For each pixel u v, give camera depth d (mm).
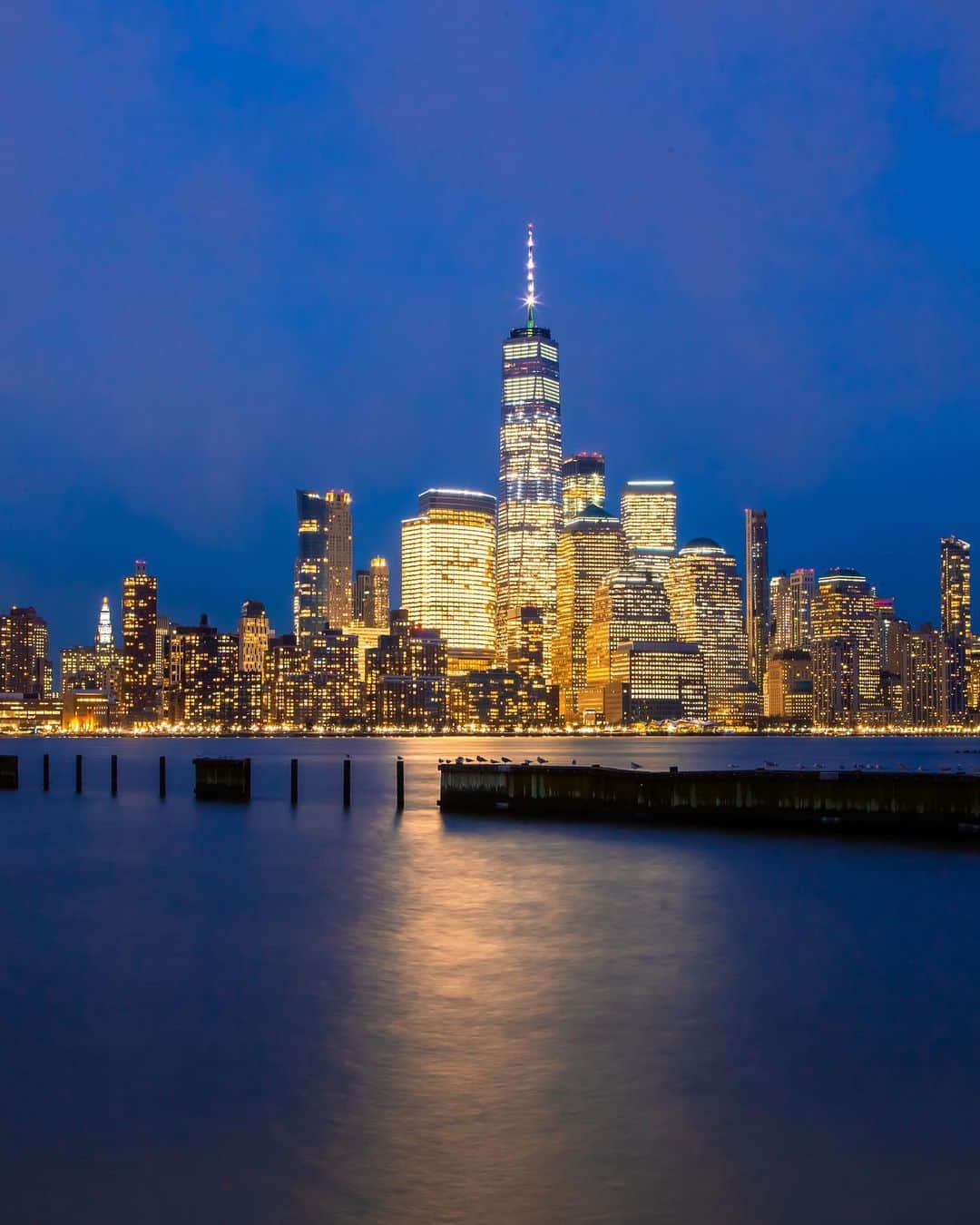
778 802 72875
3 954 40188
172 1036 30078
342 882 56250
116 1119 24453
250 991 34594
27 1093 26047
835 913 46031
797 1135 23406
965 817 67312
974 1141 23109
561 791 83750
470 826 79812
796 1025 30625
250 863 63625
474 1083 26406
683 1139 23234
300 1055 28406
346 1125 23984
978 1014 31516
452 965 37781
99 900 51719
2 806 104562
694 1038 29562
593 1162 22156
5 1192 21125
